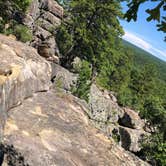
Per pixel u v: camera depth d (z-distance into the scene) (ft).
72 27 129.08
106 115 120.67
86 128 31.45
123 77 205.16
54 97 36.04
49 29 137.59
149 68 243.19
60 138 26.81
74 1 122.52
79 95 101.50
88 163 25.18
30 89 31.91
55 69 95.20
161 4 11.00
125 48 248.52
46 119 29.01
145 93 240.12
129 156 30.99
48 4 146.10
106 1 122.83
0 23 106.22
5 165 21.76
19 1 117.50
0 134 22.85
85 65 106.93
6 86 25.41
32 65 33.83
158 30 11.16
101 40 125.08
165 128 104.99
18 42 38.78
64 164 23.25
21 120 26.89
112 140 32.42
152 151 91.35
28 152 22.76
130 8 11.36
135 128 129.08
